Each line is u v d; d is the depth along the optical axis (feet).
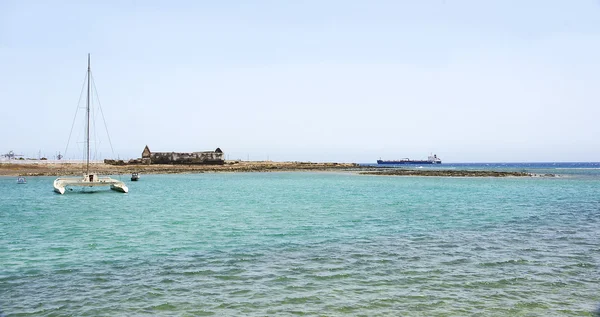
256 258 53.42
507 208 108.58
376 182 244.01
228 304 37.19
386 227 77.66
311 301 37.91
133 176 262.06
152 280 44.06
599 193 157.79
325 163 645.51
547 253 55.98
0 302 37.73
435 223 82.64
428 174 344.49
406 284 42.70
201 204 120.98
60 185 158.81
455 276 45.42
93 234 70.90
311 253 56.13
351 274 46.16
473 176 314.55
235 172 423.64
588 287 41.70
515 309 36.01
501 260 52.21
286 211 102.89
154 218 90.68
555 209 106.22
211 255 55.16
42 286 42.16
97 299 38.45
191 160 475.72
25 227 78.84
